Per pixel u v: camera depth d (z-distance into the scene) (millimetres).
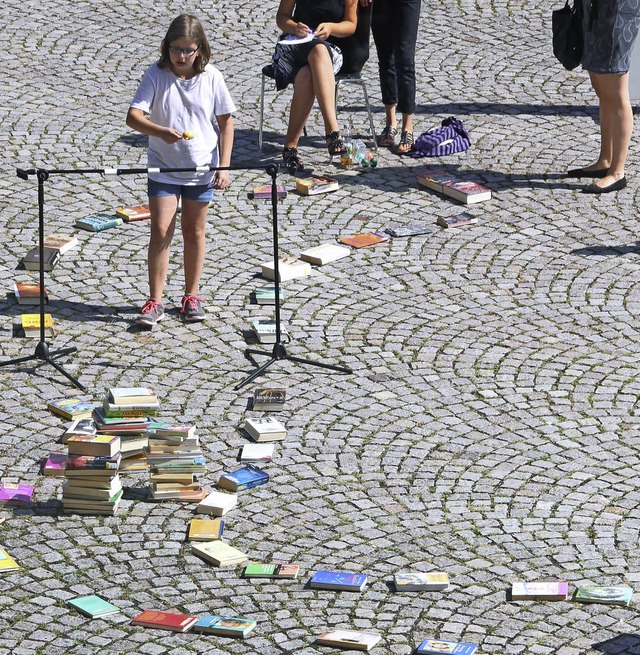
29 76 26625
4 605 12531
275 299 17219
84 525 13906
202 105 17359
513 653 11852
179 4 30875
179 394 16422
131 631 12180
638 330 18109
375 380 16844
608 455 15250
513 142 24484
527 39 29531
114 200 21875
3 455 15031
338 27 22641
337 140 23062
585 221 21469
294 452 15258
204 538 13617
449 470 14953
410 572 13094
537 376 16953
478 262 20109
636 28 21500
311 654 11836
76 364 17016
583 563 13281
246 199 22141
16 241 20359
